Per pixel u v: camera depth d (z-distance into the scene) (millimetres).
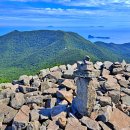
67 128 17109
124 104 20766
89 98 18078
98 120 18250
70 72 25000
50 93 21859
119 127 17750
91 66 18125
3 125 18797
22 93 22172
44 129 17328
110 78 23625
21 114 19000
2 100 20828
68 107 19359
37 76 25344
